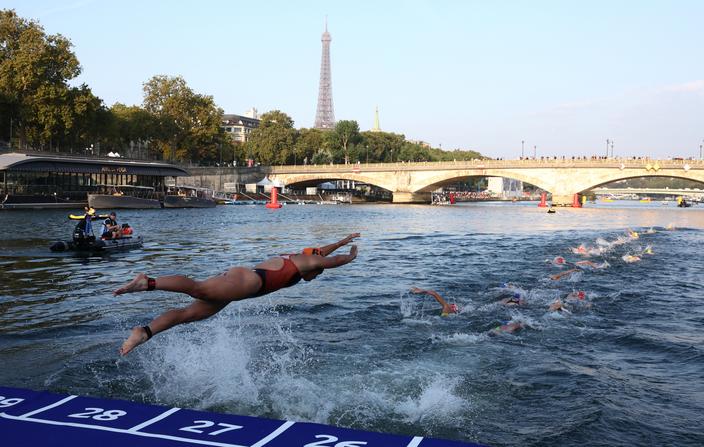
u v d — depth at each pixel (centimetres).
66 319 1361
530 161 11294
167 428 733
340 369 1005
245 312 1453
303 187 15600
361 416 808
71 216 2850
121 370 985
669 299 1711
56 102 8650
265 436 719
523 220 6762
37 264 2367
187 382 930
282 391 895
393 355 1091
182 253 2888
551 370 1013
